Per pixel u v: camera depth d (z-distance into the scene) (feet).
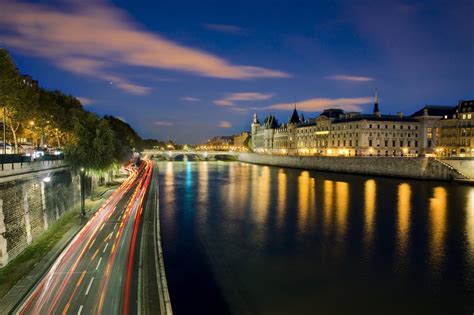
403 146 553.64
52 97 305.32
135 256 117.08
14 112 212.84
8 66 190.49
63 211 176.55
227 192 319.68
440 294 115.14
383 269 134.41
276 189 339.98
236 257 144.77
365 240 169.27
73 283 96.02
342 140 593.42
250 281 122.11
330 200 276.00
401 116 597.52
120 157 343.05
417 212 229.86
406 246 160.76
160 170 583.17
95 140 193.98
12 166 116.57
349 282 122.83
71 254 118.83
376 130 545.44
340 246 160.25
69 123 298.97
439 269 135.13
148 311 81.56
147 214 185.37
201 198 285.43
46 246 127.03
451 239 171.53
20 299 86.89
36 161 139.13
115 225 159.22
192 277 124.47
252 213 226.38
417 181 398.01
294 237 173.06
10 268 106.42
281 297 111.14
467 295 114.62
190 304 105.60
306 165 597.93
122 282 96.73
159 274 102.17
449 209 239.30
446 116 529.45
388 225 196.65
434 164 393.91
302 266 136.15
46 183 152.15
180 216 216.74
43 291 91.30
